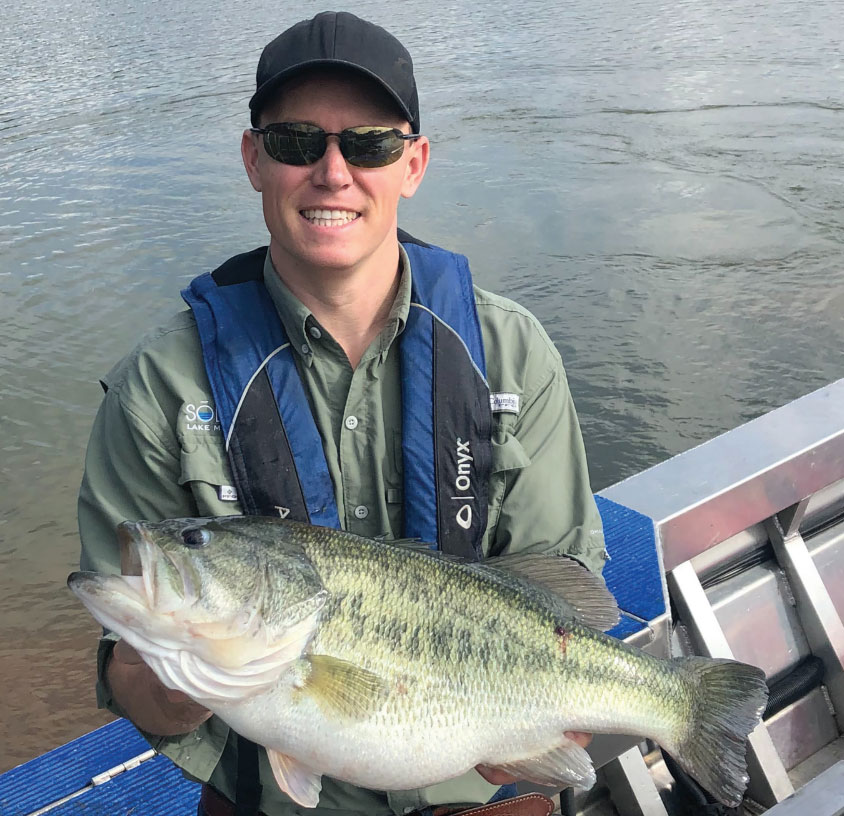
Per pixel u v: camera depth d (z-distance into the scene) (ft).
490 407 6.13
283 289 5.88
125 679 5.57
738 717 6.07
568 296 25.36
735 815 9.09
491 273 26.81
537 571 6.07
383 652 5.39
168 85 49.57
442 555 5.76
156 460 5.76
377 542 5.62
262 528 5.41
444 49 58.13
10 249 28.50
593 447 18.93
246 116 43.21
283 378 5.89
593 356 22.26
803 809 7.91
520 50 56.80
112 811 6.82
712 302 24.77
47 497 18.03
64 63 55.62
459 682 5.53
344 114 5.46
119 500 5.87
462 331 6.17
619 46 57.16
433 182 34.68
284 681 5.22
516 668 5.67
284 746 5.28
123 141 40.19
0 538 16.79
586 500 6.40
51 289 25.88
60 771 7.18
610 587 8.45
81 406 20.71
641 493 9.48
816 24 59.67
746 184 33.94
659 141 39.24
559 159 37.24
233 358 5.83
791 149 37.60
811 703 9.84
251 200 32.45
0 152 39.11
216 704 5.17
